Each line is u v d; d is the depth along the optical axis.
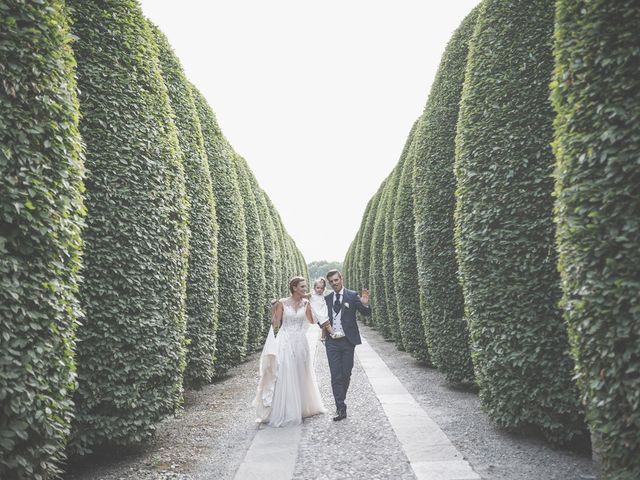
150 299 5.06
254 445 5.25
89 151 4.83
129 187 5.04
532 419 4.77
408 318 11.21
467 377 7.69
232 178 11.80
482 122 5.36
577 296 3.32
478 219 5.29
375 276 19.14
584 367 3.24
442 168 8.09
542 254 4.80
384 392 8.03
